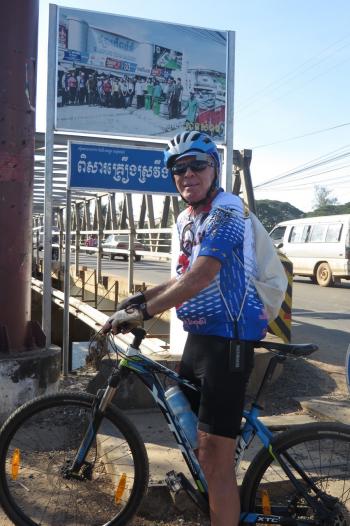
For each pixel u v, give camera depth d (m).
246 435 2.72
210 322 2.55
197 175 2.64
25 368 4.54
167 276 16.25
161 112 6.89
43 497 3.02
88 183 6.59
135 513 2.89
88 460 2.99
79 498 3.04
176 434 2.76
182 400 2.77
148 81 6.84
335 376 5.83
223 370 2.53
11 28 4.51
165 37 6.88
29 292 4.84
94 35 6.62
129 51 6.76
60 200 14.38
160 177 6.78
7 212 4.57
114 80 6.71
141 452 2.88
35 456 3.02
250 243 2.61
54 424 3.02
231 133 7.08
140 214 12.38
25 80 4.60
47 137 6.48
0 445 2.93
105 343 3.00
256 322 2.58
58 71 6.50
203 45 7.00
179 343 5.54
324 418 4.52
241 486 2.79
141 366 2.80
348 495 2.76
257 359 5.13
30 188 4.73
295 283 17.94
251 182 8.39
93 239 15.12
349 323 9.62
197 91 6.98
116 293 10.70
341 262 16.00
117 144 6.78
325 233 16.83
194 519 3.14
